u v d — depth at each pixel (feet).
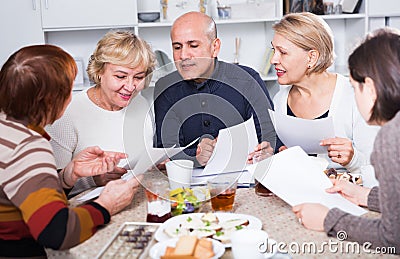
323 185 5.67
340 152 6.77
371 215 5.21
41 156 4.77
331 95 7.65
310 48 7.32
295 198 5.38
